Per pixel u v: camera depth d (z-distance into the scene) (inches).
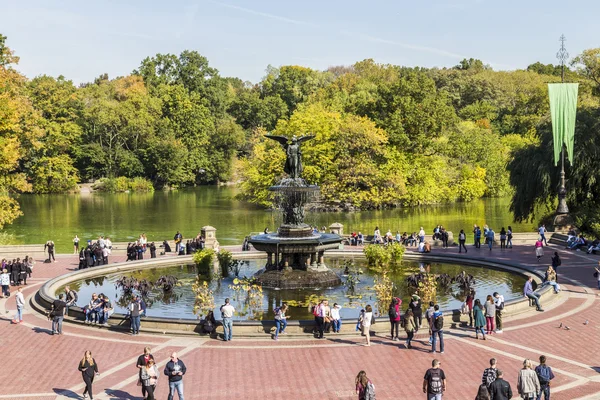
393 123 4025.6
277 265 1456.7
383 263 1670.8
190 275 1593.3
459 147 4569.4
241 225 2962.6
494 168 4591.5
